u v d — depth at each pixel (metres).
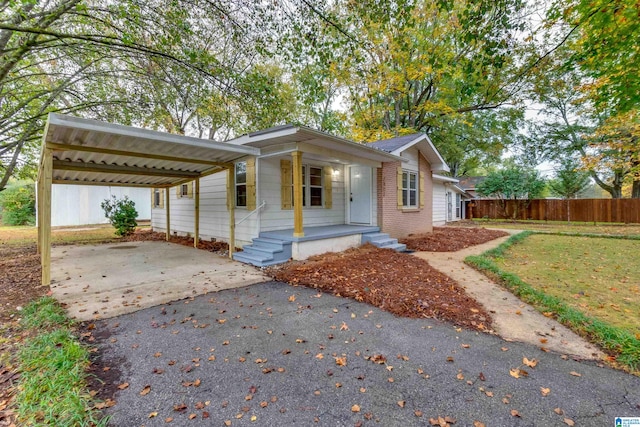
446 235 10.83
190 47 6.05
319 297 4.29
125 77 7.48
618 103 5.48
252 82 6.65
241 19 5.55
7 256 7.41
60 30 6.62
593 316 3.49
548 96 16.66
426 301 3.99
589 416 1.86
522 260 6.85
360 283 4.79
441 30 11.70
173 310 3.77
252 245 7.39
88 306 3.86
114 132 4.18
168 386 2.18
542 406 1.95
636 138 12.73
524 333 3.09
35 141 9.46
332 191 9.56
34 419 1.75
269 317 3.55
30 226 15.60
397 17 5.43
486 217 20.11
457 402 2.00
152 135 4.61
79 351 2.54
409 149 10.37
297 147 6.43
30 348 2.56
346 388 2.17
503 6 4.77
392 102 17.55
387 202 9.25
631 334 2.96
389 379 2.28
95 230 13.50
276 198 7.95
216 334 3.08
